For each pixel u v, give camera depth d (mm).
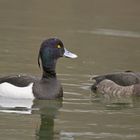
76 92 16156
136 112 14531
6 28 24438
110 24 26438
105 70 18547
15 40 22328
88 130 12734
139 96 16406
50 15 27797
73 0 31047
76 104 15078
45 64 15531
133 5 30641
